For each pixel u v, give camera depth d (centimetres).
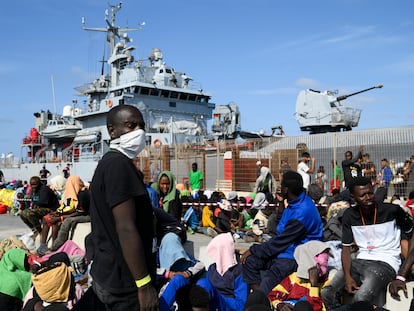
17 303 540
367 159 1260
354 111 2742
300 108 2800
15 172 3756
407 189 1203
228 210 1182
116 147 299
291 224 515
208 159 1808
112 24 3572
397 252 476
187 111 3344
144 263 278
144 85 3100
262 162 1641
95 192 293
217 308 493
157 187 826
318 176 1452
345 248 482
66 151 3475
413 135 1421
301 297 478
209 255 591
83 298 321
